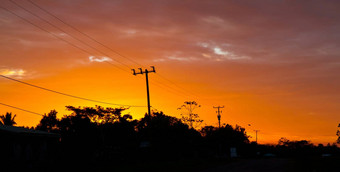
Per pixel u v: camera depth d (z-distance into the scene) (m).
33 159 36.12
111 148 58.81
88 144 58.41
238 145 129.25
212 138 105.56
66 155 48.41
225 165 53.31
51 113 69.31
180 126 67.94
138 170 36.38
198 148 88.75
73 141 58.91
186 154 78.25
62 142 58.12
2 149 32.06
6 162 31.91
